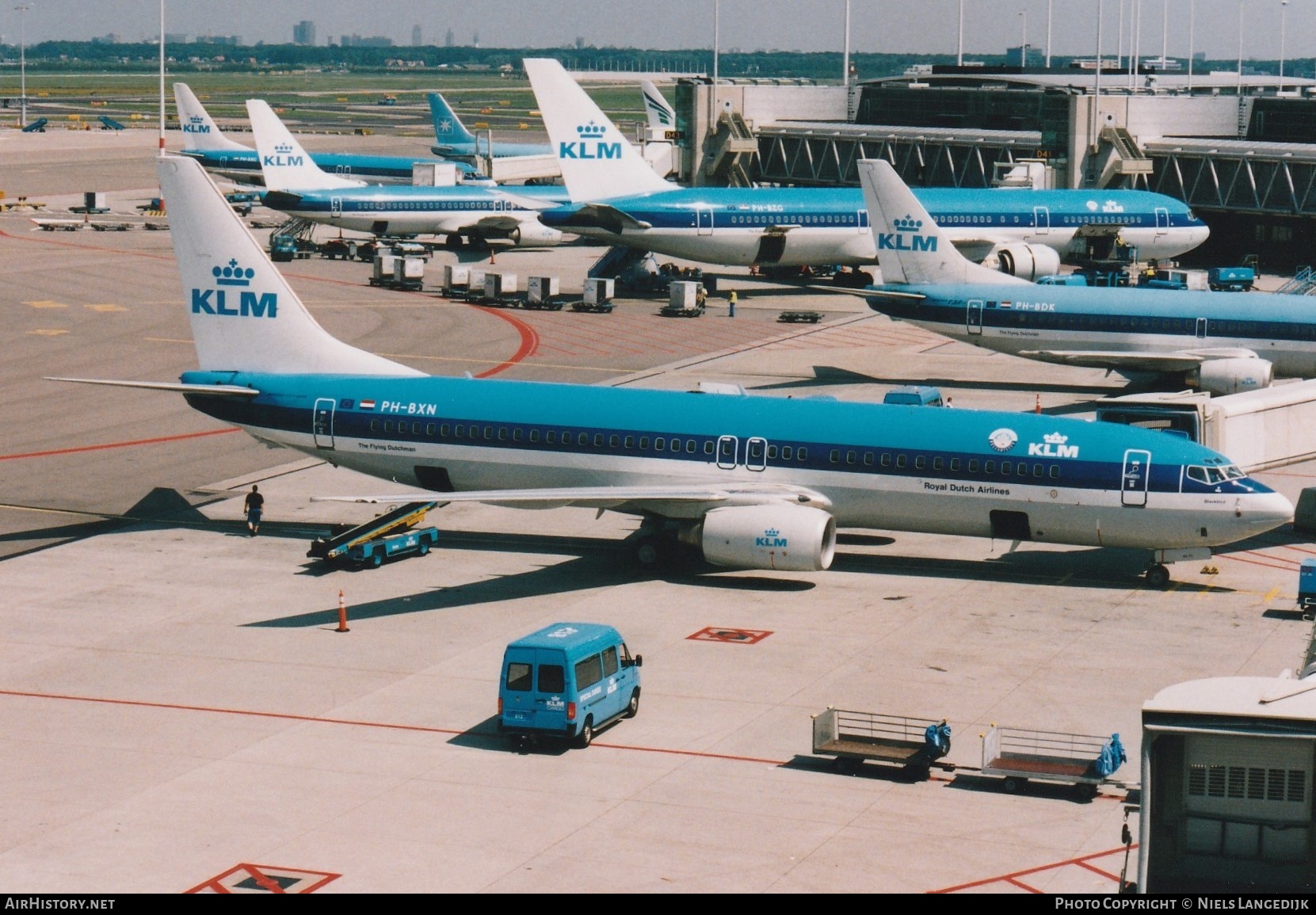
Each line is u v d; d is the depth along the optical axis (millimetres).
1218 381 92812
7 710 49156
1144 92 197500
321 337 72000
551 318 134500
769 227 140375
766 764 44625
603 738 46750
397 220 172250
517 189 183250
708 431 65875
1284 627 57000
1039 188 164500
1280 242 167125
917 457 63500
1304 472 82812
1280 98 173500
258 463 85188
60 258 166375
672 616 58844
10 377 107312
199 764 44719
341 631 56938
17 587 62719
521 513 76188
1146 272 148375
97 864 38156
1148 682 50781
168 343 120375
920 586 62812
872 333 128750
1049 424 63094
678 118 186750
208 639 56188
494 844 39219
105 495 78125
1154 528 60812
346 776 43844
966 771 44000
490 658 54062
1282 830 29500
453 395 69438
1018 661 53156
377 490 79062
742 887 36719
